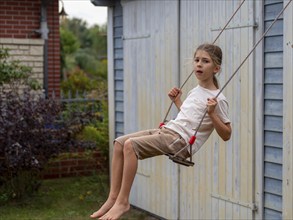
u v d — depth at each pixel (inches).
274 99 250.5
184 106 193.2
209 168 294.5
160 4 327.0
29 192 381.1
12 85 398.9
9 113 354.0
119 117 378.9
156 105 335.0
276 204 253.6
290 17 236.8
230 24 273.6
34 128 359.6
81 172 441.1
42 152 367.2
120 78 374.9
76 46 945.5
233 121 274.2
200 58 189.0
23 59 457.1
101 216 188.4
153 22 334.3
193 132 188.4
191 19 303.6
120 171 187.9
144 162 352.8
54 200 377.7
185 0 307.6
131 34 356.5
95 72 850.1
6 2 456.4
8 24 458.3
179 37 314.2
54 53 480.1
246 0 263.0
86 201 374.9
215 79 196.1
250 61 261.3
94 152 431.8
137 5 348.5
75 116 386.3
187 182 313.7
